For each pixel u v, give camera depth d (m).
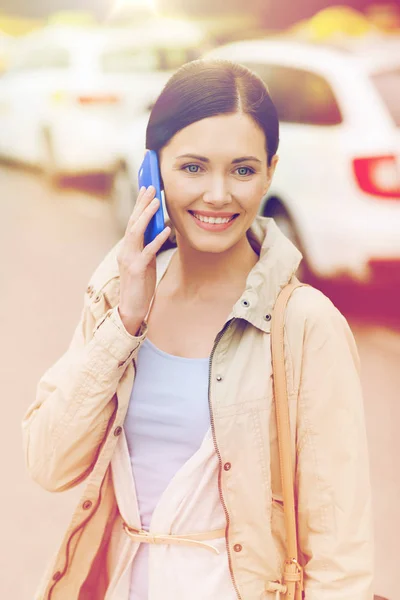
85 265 10.41
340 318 2.30
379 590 4.50
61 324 8.37
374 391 6.81
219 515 2.31
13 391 6.77
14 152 15.66
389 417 6.36
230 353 2.29
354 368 2.29
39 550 4.85
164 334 2.45
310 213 8.50
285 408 2.23
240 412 2.24
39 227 12.25
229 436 2.24
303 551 2.31
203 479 2.29
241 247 2.44
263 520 2.25
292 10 26.75
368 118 8.23
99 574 2.52
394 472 5.61
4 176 15.95
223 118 2.23
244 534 2.26
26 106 15.02
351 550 2.22
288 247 2.35
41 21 28.09
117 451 2.41
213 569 2.30
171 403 2.34
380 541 4.92
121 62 13.72
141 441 2.39
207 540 2.30
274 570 2.28
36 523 5.11
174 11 26.70
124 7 26.66
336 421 2.24
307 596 2.25
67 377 2.37
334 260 8.41
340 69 8.62
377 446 5.94
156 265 2.59
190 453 2.33
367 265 8.20
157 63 13.64
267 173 2.36
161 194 2.38
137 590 2.38
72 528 2.43
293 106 8.88
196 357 2.38
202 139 2.24
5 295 9.25
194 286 2.45
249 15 26.39
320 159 8.41
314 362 2.24
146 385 2.38
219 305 2.42
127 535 2.42
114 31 14.48
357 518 2.23
